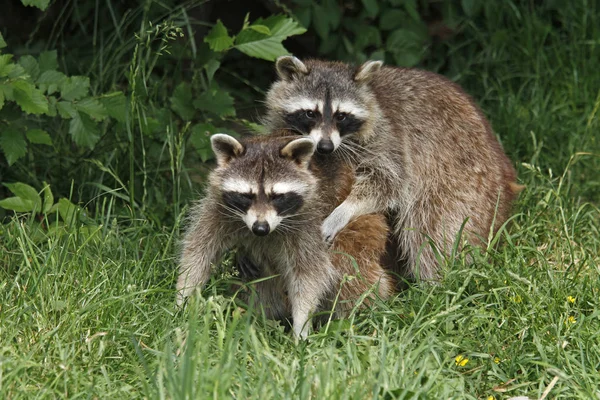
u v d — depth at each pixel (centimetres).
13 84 972
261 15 1482
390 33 1444
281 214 910
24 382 692
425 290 916
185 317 838
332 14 1387
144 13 1198
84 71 1323
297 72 1099
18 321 788
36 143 1110
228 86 1469
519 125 1339
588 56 1474
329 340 842
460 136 1102
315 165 1019
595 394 727
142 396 711
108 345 776
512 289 895
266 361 727
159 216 1108
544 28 1466
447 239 1070
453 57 1488
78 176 1157
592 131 1319
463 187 1087
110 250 974
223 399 641
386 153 1063
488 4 1474
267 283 994
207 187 960
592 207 1190
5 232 984
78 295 840
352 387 680
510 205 1141
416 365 755
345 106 1052
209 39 1132
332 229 983
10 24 1423
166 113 1164
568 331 830
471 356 818
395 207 1067
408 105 1102
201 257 938
